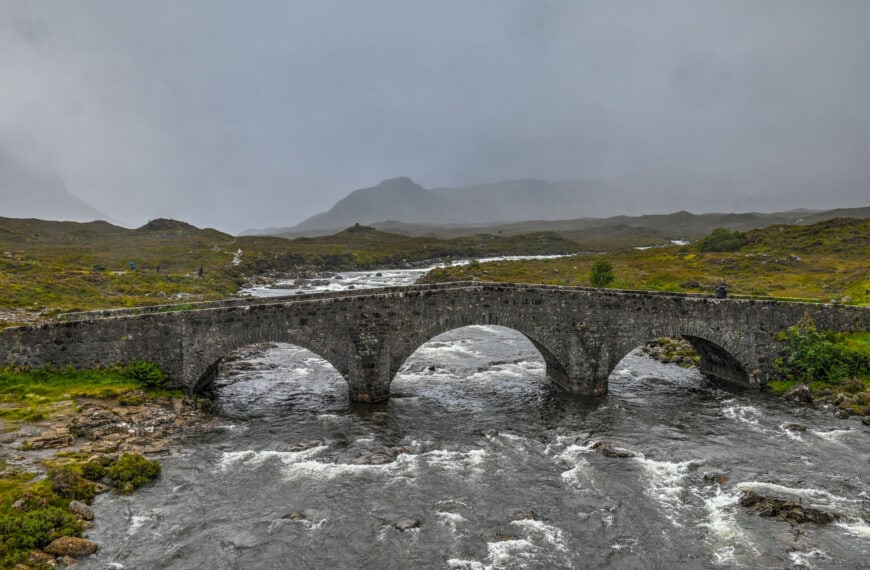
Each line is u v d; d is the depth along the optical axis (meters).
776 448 30.98
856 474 27.64
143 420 31.58
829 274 86.56
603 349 41.00
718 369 46.62
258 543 21.41
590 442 32.12
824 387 40.22
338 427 34.03
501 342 62.69
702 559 20.73
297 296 39.78
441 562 20.42
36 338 34.50
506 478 27.45
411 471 28.11
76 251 130.25
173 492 25.11
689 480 27.30
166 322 36.06
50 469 24.64
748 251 120.44
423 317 39.31
